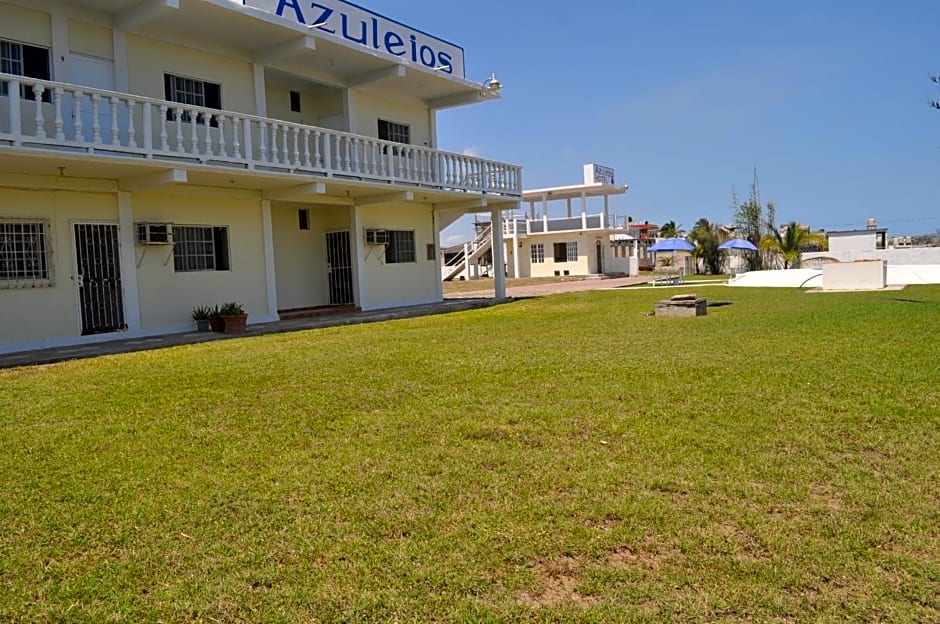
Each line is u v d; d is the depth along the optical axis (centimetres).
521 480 406
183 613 276
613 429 501
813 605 269
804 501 365
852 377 651
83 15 1231
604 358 818
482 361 825
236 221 1514
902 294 1744
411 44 1844
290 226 1812
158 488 409
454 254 5084
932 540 318
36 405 645
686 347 895
